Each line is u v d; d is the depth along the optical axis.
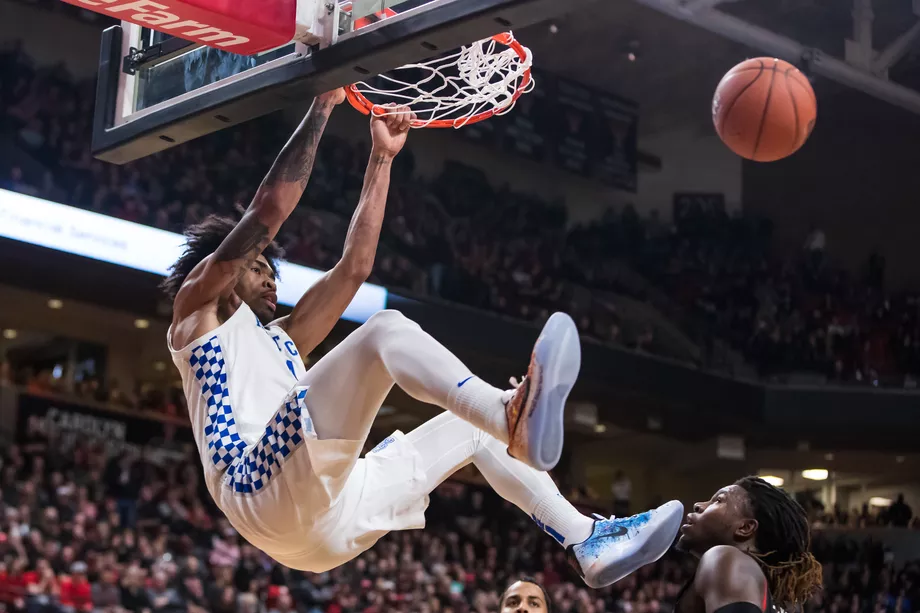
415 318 13.17
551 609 3.71
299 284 11.95
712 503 2.36
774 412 15.66
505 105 3.24
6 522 9.40
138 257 11.47
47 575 8.80
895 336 16.53
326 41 2.77
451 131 15.95
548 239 16.02
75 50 13.63
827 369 15.96
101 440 11.70
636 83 16.97
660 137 17.77
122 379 13.88
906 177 17.58
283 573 10.52
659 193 17.58
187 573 9.68
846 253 17.64
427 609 10.91
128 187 12.26
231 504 2.58
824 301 16.80
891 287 17.42
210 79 3.05
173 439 12.21
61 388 11.96
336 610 10.39
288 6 2.73
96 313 12.97
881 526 15.97
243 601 9.80
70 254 11.09
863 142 17.66
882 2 14.72
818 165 17.77
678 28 15.31
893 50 14.64
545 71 16.53
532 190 16.89
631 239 16.52
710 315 16.16
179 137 3.21
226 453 2.61
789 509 2.29
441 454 2.79
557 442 2.17
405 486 2.73
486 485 14.09
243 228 2.74
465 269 14.66
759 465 17.44
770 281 16.86
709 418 15.67
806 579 2.28
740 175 17.72
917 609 15.02
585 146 16.64
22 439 11.16
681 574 14.52
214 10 2.64
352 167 14.44
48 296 11.49
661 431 16.36
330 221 13.78
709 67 16.36
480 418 2.24
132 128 3.21
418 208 14.91
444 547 12.59
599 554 2.53
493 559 13.04
